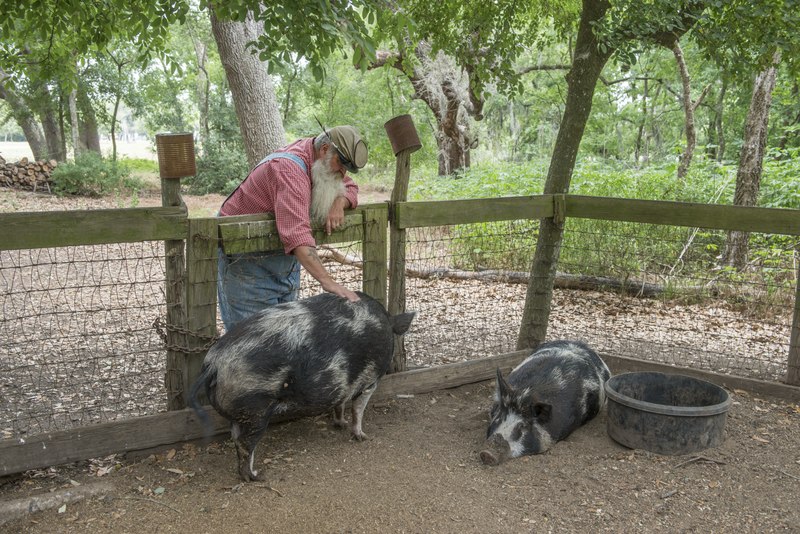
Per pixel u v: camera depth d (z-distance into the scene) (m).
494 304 7.39
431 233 7.84
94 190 19.20
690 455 3.68
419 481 3.39
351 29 3.69
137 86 26.56
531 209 4.97
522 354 5.17
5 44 6.04
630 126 25.64
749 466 3.58
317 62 4.01
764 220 4.54
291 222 3.64
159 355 5.39
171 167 3.51
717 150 19.28
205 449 3.75
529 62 22.66
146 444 3.64
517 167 13.21
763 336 6.35
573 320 6.92
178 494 3.23
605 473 3.50
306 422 4.17
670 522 3.05
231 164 24.34
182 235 3.58
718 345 6.08
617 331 6.52
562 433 3.87
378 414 4.34
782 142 16.28
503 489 3.33
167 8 4.46
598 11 4.82
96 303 7.03
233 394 3.18
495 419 3.88
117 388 4.64
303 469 3.52
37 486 3.30
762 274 7.36
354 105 25.58
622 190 10.19
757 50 4.68
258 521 2.98
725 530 2.99
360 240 4.28
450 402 4.60
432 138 23.33
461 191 12.06
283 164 3.72
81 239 3.31
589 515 3.09
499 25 6.18
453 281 8.21
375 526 2.96
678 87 22.59
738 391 4.78
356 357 3.51
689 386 4.09
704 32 4.74
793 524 3.04
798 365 4.67
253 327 3.29
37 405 4.29
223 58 8.55
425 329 6.30
